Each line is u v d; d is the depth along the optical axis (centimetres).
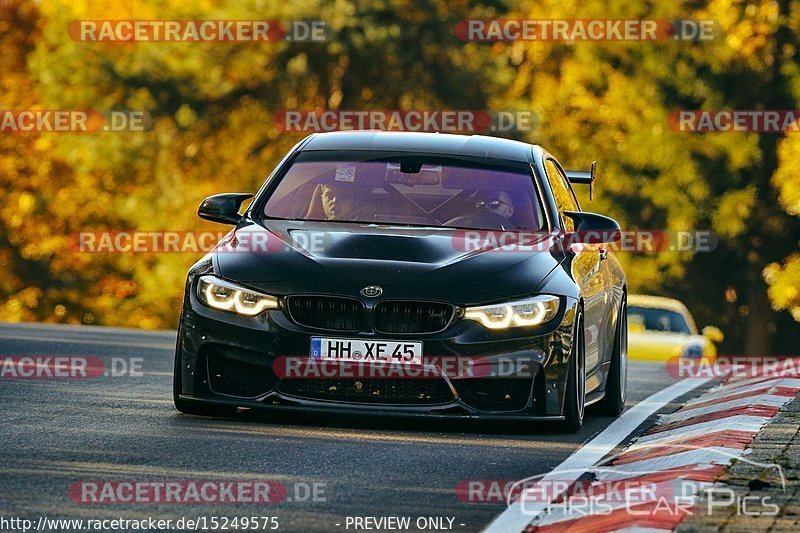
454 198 3005
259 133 12838
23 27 14812
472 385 2662
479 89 12800
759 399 3159
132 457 2258
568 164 13075
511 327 2658
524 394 2686
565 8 13038
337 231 2844
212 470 2162
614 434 2816
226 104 12600
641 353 6712
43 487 1956
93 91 12375
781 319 15350
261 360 2656
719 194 12775
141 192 12875
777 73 12656
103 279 14762
